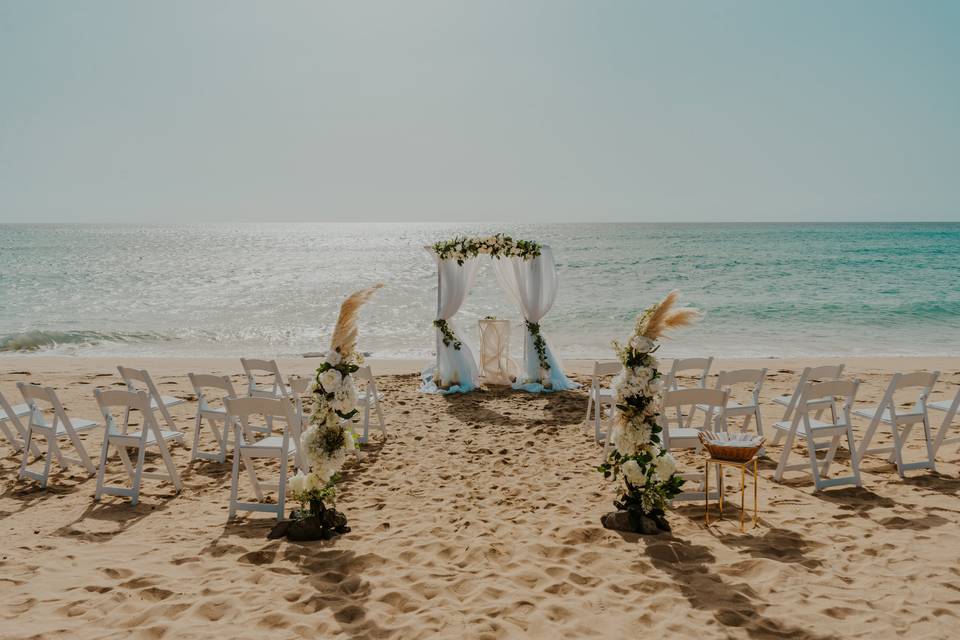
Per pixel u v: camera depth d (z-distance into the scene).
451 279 10.45
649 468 4.50
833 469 6.05
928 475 5.78
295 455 5.14
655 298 25.61
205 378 6.50
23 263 47.44
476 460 6.52
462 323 20.50
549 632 3.22
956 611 3.38
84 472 6.20
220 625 3.30
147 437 5.80
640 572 3.93
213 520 4.96
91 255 58.25
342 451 4.57
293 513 4.71
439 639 3.17
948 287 28.05
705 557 4.13
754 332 18.45
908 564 3.95
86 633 3.22
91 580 3.84
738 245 66.88
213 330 19.50
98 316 22.17
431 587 3.73
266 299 26.33
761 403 9.30
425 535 4.57
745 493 5.36
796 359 14.38
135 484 5.33
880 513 4.84
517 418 8.40
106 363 14.20
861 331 18.42
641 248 62.53
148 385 6.45
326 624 3.31
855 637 3.14
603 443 7.09
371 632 3.26
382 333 18.77
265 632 3.24
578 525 4.68
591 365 13.32
